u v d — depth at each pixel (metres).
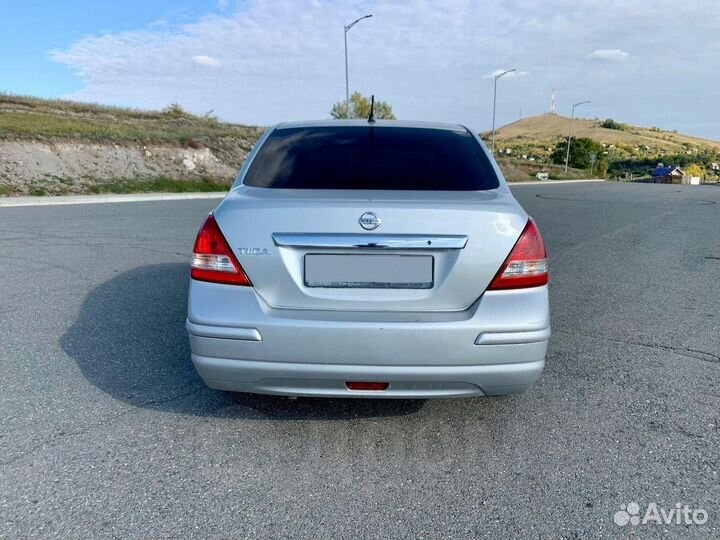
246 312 2.42
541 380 3.51
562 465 2.55
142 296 5.38
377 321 2.38
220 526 2.12
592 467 2.53
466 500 2.29
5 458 2.55
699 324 4.70
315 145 3.14
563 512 2.21
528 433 2.84
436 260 2.42
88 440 2.72
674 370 3.68
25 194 18.77
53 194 19.42
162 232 9.91
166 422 2.92
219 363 2.47
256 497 2.30
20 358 3.76
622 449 2.69
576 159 89.56
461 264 2.41
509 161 64.12
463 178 2.88
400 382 2.43
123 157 23.89
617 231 11.00
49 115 28.34
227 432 2.83
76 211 14.09
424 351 2.38
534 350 2.46
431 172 2.91
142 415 2.99
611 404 3.18
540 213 15.05
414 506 2.25
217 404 3.13
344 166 2.94
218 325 2.44
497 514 2.20
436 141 3.22
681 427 2.91
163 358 3.79
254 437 2.79
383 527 2.12
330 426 2.90
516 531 2.10
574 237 10.06
